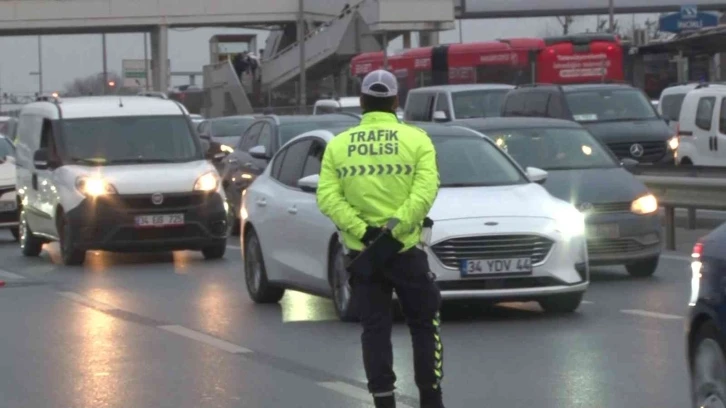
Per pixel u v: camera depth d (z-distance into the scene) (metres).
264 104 135.62
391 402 16.23
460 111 58.94
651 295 28.69
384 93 16.19
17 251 45.50
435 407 16.50
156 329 25.72
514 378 19.83
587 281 25.48
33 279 35.47
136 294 31.56
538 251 24.73
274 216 28.20
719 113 52.28
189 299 30.42
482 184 26.70
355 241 16.05
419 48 90.69
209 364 21.69
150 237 38.47
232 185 47.59
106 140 40.62
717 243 14.62
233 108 126.88
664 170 40.94
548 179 32.09
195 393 19.34
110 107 41.59
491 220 24.56
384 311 16.20
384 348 16.19
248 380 20.27
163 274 36.06
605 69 81.81
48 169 40.59
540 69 82.38
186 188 38.78
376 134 16.06
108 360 22.27
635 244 31.08
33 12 126.81
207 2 131.12
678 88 67.38
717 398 14.49
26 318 27.66
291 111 108.44
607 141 53.75
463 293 24.39
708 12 146.75
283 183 28.70
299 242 27.12
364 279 16.03
